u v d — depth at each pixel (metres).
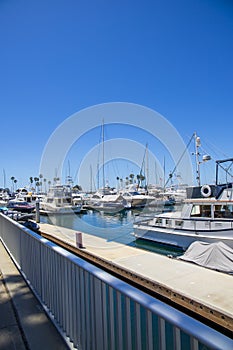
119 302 1.94
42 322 3.05
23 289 4.12
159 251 13.21
